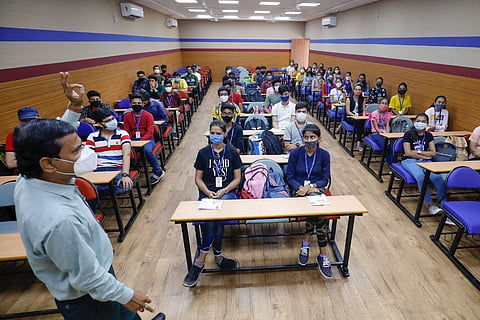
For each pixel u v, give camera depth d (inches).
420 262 90.9
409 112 209.9
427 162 112.3
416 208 119.2
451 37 165.8
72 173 37.5
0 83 112.3
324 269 83.7
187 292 80.7
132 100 143.3
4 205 82.8
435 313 73.0
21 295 80.7
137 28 282.5
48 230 33.3
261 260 93.0
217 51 526.0
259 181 93.0
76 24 171.3
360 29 295.9
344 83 285.0
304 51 537.0
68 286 39.1
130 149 112.7
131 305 42.9
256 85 300.5
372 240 101.8
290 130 133.1
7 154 102.8
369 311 73.9
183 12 375.6
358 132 188.5
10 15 118.0
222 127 90.1
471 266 88.7
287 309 74.9
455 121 163.9
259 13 389.1
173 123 202.4
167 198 133.2
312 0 269.1
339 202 79.4
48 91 143.5
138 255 95.8
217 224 82.8
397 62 227.6
